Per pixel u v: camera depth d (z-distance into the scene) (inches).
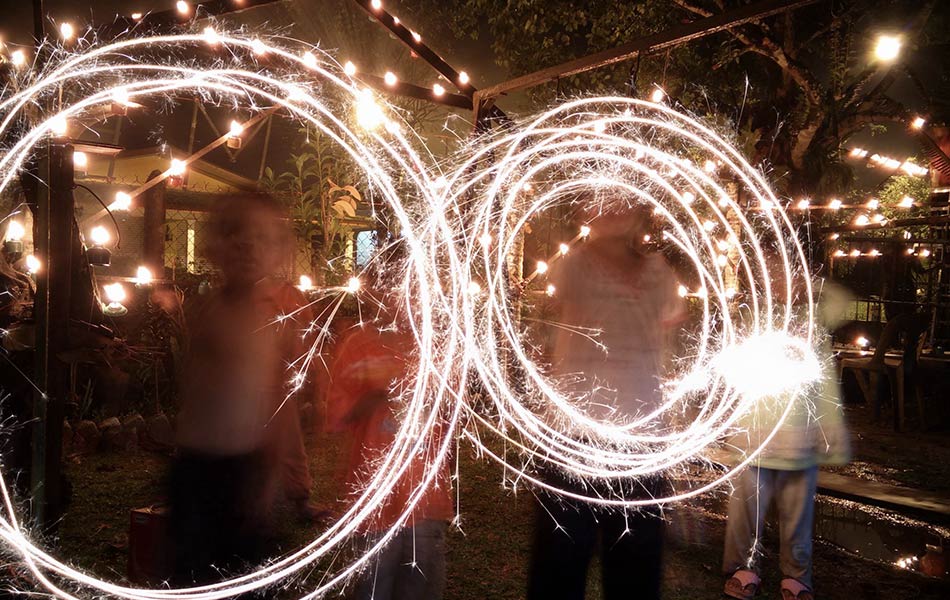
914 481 283.1
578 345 143.9
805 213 428.8
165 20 220.1
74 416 292.7
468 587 173.6
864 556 210.4
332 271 370.3
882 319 487.2
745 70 547.5
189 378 130.0
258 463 129.7
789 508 168.4
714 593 175.9
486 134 294.8
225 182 506.3
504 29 547.5
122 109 215.3
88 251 231.6
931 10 476.7
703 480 268.7
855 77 531.5
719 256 343.6
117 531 198.5
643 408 143.8
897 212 496.7
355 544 133.5
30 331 204.5
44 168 176.4
